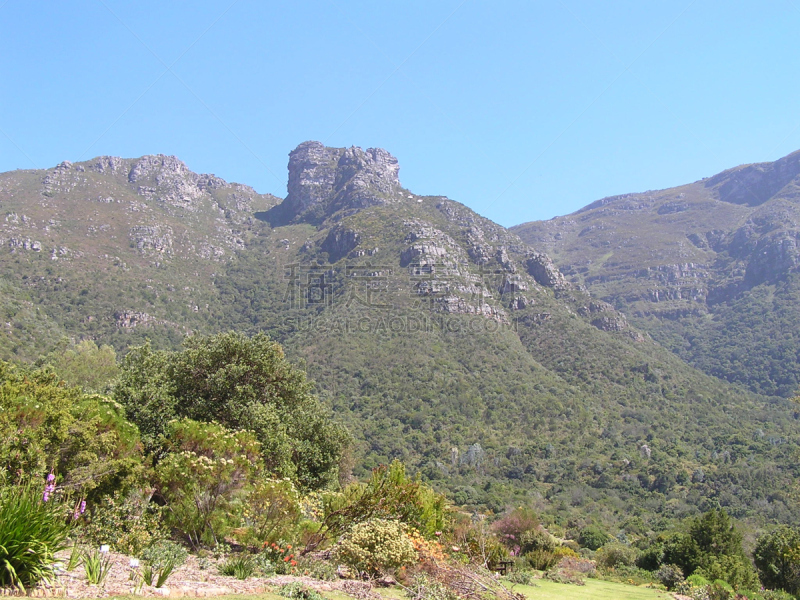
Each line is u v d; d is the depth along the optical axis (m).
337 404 79.94
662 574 27.28
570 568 28.91
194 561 10.02
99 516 9.77
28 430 9.84
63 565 7.07
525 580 18.34
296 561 10.70
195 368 19.86
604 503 64.56
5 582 5.89
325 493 15.33
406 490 14.66
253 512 11.86
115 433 12.09
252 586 8.41
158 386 18.09
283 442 18.12
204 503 11.66
